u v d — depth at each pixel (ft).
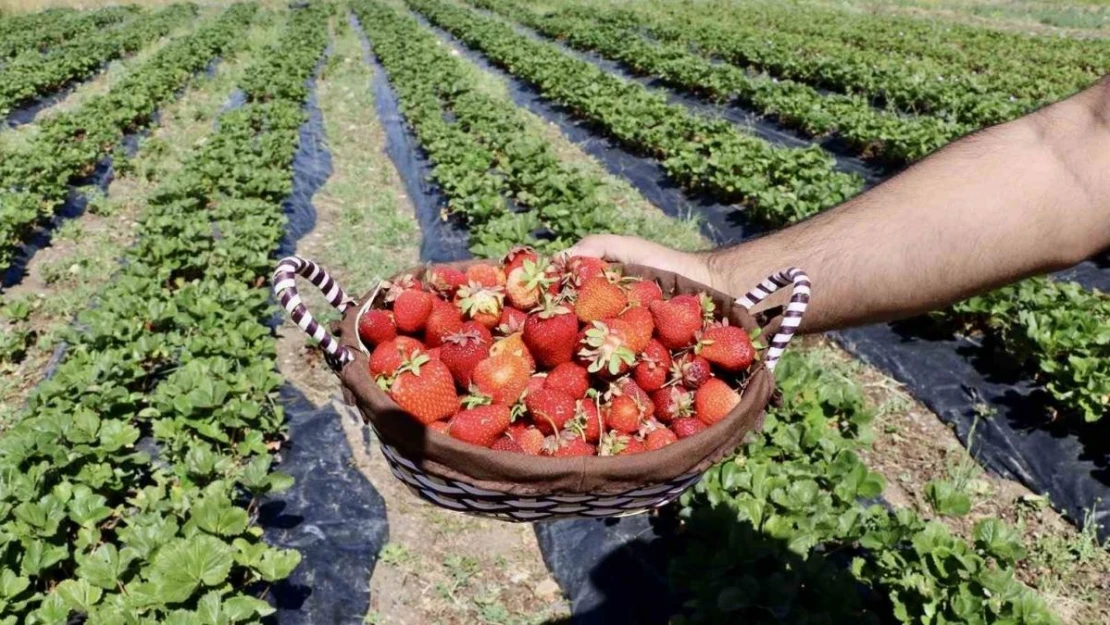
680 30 21.39
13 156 9.71
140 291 6.25
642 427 1.83
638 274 2.24
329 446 4.97
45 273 7.42
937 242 1.84
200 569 3.26
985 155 1.84
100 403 4.60
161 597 3.14
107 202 9.21
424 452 1.54
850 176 8.76
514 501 1.60
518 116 12.92
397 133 12.32
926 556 3.51
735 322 2.00
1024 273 1.81
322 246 8.43
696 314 1.97
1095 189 1.66
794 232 2.27
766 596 3.16
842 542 3.74
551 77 14.42
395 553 4.20
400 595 4.00
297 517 4.38
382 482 4.71
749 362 1.89
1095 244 1.72
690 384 1.89
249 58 19.42
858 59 16.57
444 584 4.05
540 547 4.28
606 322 1.95
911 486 4.75
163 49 19.25
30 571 3.40
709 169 9.06
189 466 4.09
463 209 8.18
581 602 3.95
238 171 9.16
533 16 26.40
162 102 14.19
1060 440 4.90
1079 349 5.12
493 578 4.12
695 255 2.48
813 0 33.88
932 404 5.42
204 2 36.55
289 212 8.99
